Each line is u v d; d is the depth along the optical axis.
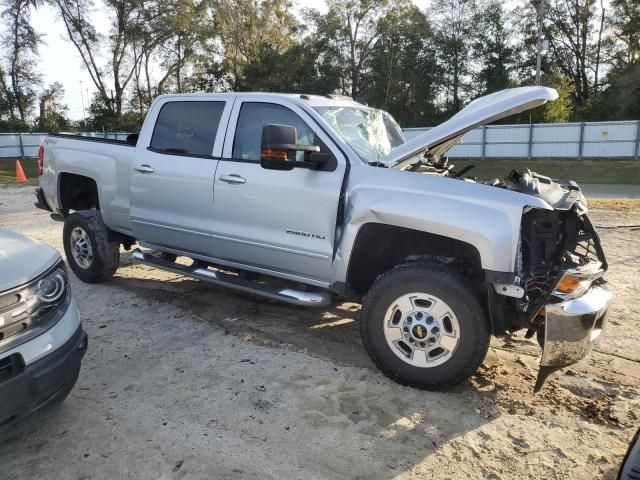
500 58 45.28
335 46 46.03
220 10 48.50
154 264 5.46
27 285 2.95
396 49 45.31
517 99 3.71
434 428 3.44
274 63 46.69
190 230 5.06
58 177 6.34
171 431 3.39
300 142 4.45
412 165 4.18
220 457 3.14
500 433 3.40
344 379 4.04
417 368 3.83
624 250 7.79
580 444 3.30
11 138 36.22
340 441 3.30
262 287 4.64
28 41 48.50
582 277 3.52
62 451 3.19
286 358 4.39
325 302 4.35
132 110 51.28
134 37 47.38
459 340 3.67
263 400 3.75
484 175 26.25
